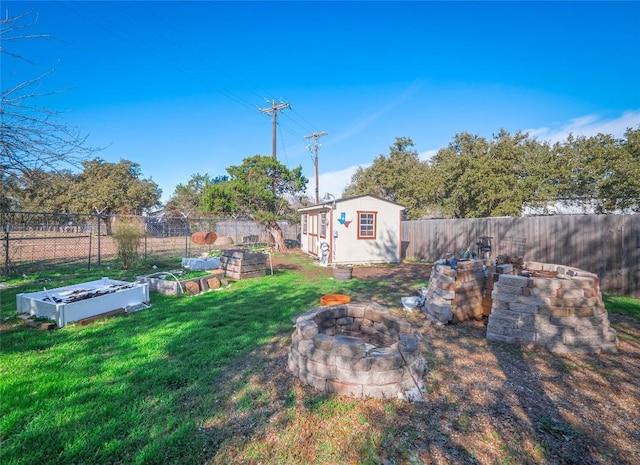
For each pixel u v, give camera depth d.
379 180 27.31
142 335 4.01
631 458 1.96
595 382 2.90
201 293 6.48
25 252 13.34
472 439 2.12
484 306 4.91
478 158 16.34
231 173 16.88
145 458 1.91
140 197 29.81
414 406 2.50
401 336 3.02
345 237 11.52
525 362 3.33
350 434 2.17
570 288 3.61
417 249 12.91
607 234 6.48
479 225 10.12
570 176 14.42
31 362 3.18
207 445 2.05
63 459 1.90
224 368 3.13
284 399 2.59
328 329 3.60
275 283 7.61
